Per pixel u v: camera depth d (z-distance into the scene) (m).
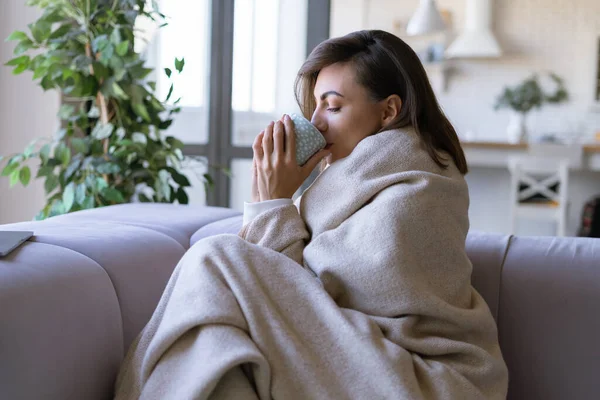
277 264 1.00
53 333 0.93
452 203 1.09
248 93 3.63
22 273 0.94
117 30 2.23
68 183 2.27
